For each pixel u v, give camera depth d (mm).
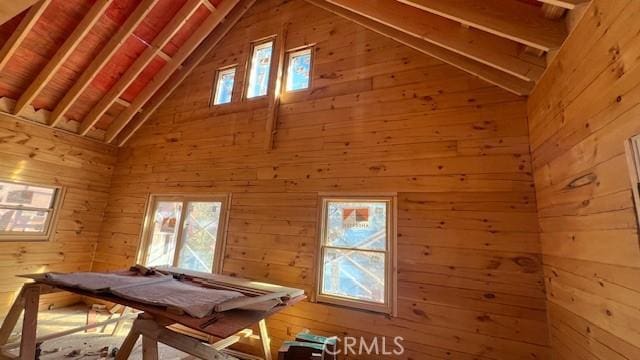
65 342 3139
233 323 1831
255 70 4316
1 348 2434
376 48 3330
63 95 4188
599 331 1436
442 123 2793
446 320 2410
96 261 4703
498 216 2410
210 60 4688
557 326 1947
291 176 3463
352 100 3314
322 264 3064
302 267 3131
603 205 1377
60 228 4383
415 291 2564
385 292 2688
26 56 3564
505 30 1931
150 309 1919
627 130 1184
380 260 2828
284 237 3322
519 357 2143
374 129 3104
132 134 4926
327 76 3561
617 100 1250
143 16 3520
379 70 3242
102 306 4285
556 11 1756
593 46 1445
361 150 3119
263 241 3438
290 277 3168
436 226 2605
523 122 2475
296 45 3936
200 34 4254
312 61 3740
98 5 3275
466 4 2070
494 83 2561
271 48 4281
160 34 3996
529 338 2139
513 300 2236
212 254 3797
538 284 2182
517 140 2469
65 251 4414
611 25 1290
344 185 3113
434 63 2963
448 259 2504
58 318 3879
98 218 4824
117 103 4645
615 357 1303
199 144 4320
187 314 1828
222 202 3854
